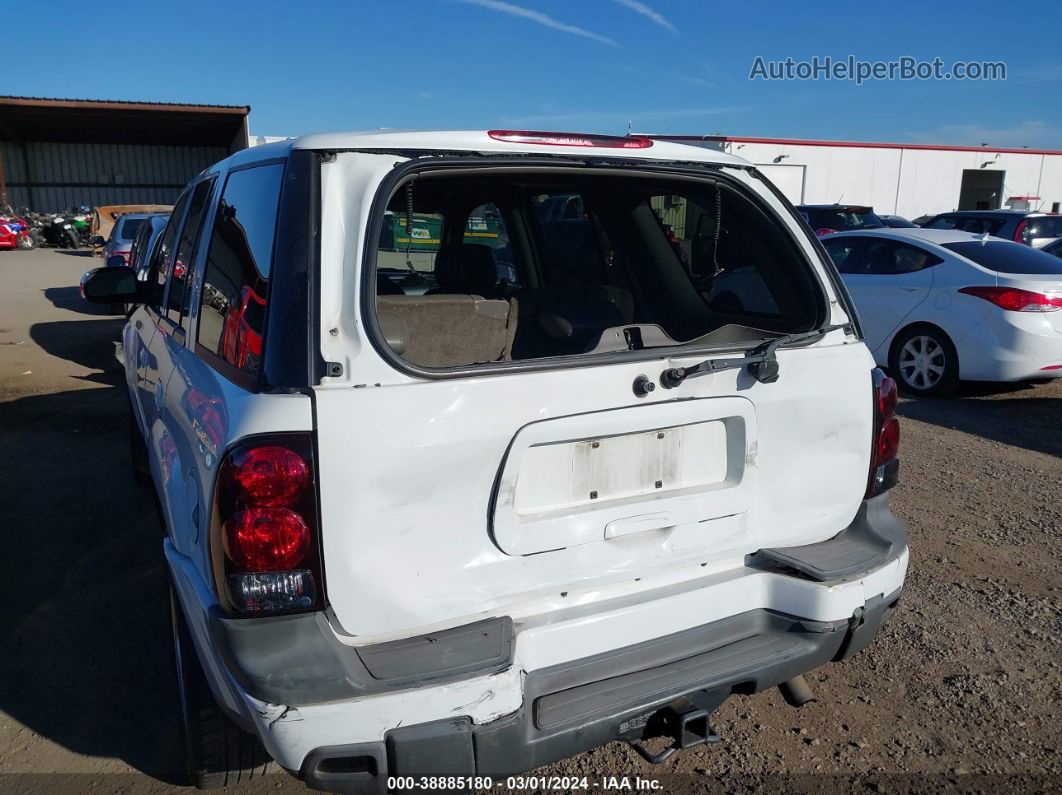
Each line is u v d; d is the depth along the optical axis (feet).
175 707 10.51
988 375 24.90
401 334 7.86
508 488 7.07
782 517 8.57
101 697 10.70
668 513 7.88
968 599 13.07
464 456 6.84
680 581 8.14
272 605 6.47
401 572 6.77
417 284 12.21
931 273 26.23
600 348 8.94
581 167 8.28
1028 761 9.46
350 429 6.45
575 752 7.06
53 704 10.55
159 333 12.03
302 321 6.65
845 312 9.10
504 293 12.81
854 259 28.73
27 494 17.49
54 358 32.76
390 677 6.50
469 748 6.60
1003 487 18.08
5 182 130.82
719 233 10.21
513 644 7.07
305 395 6.45
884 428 9.08
